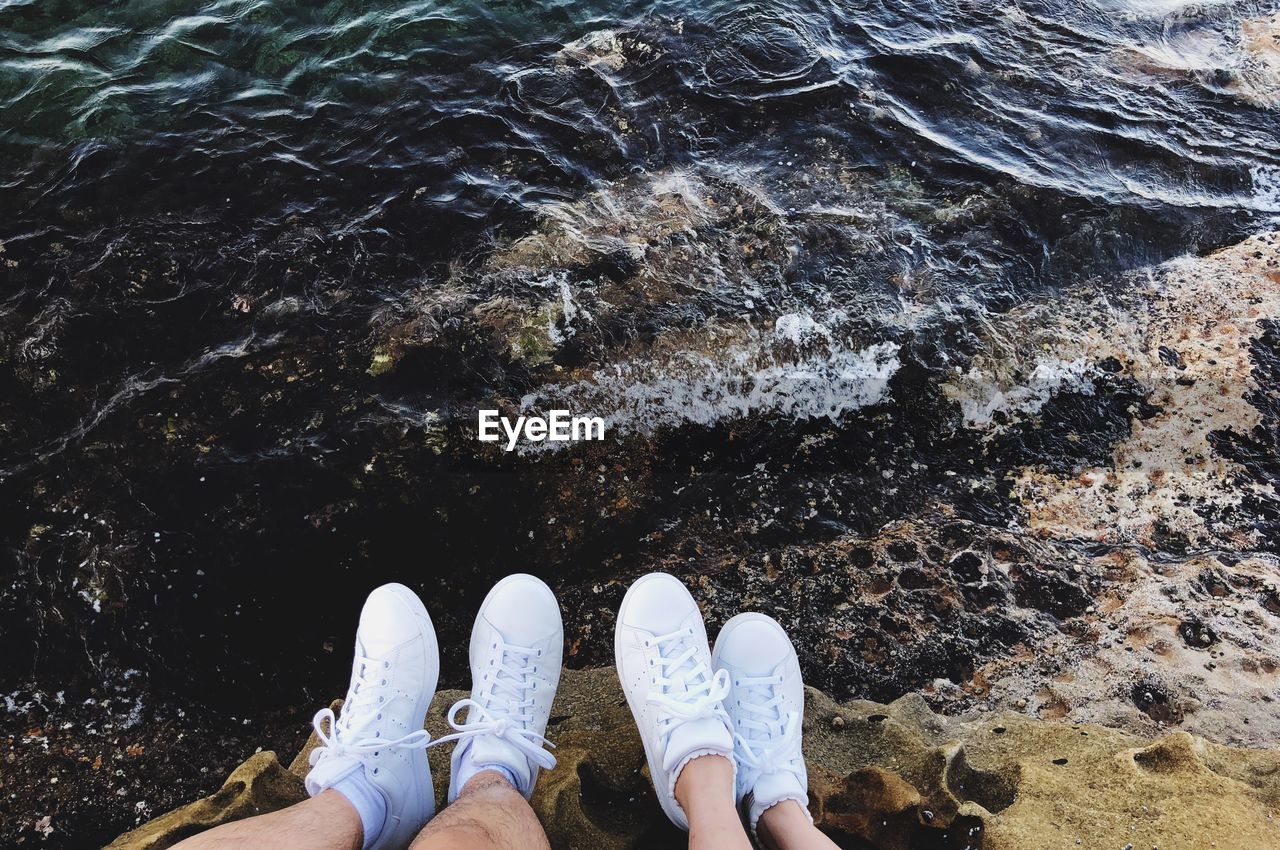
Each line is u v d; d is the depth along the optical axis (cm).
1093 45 347
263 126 296
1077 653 206
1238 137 313
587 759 184
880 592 220
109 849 168
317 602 216
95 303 251
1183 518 228
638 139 298
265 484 225
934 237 276
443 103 305
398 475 230
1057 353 254
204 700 205
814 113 308
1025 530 228
